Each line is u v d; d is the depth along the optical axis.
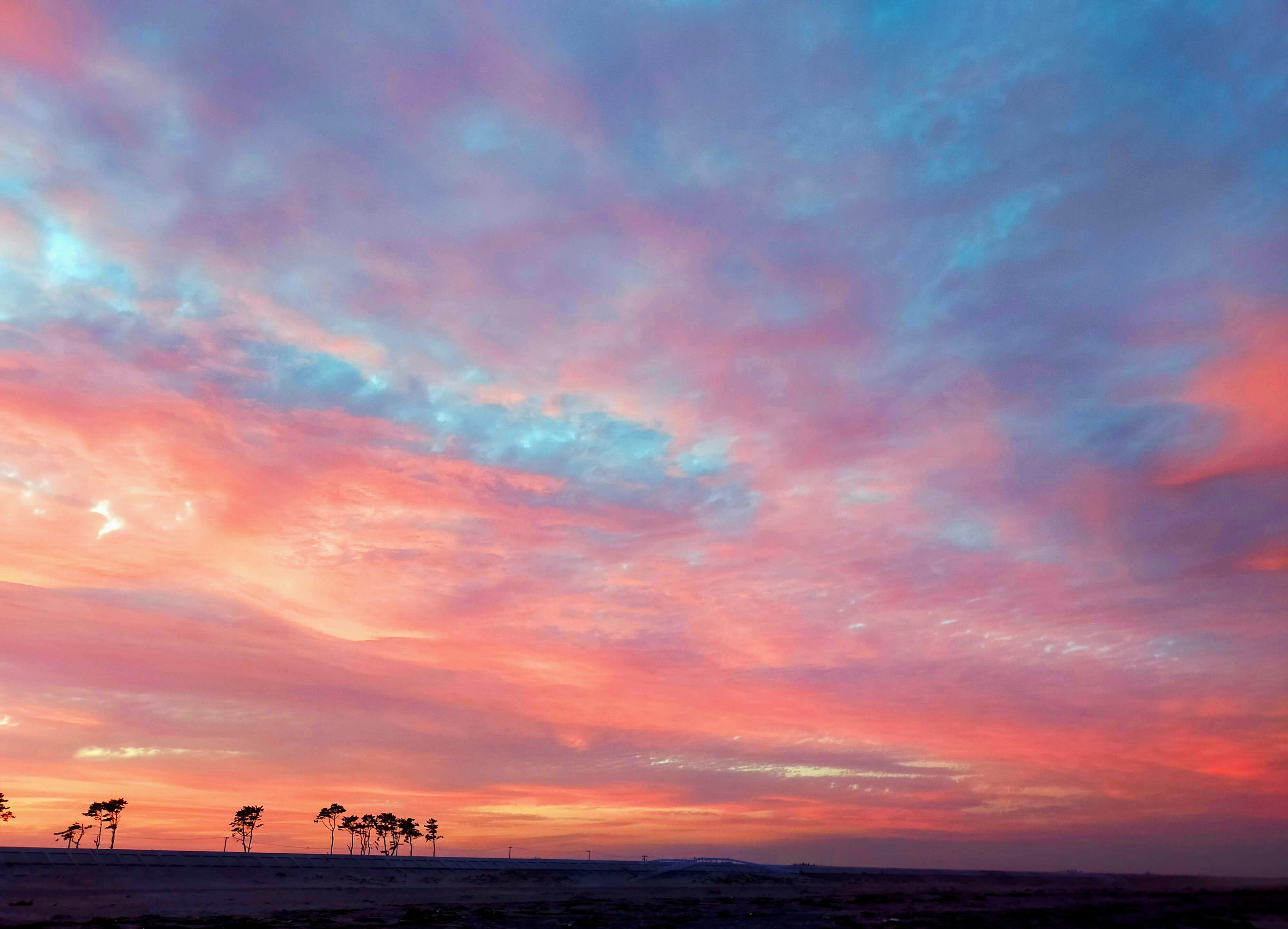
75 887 82.81
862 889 114.94
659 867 144.00
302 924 57.38
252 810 155.00
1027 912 64.06
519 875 125.69
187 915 65.88
